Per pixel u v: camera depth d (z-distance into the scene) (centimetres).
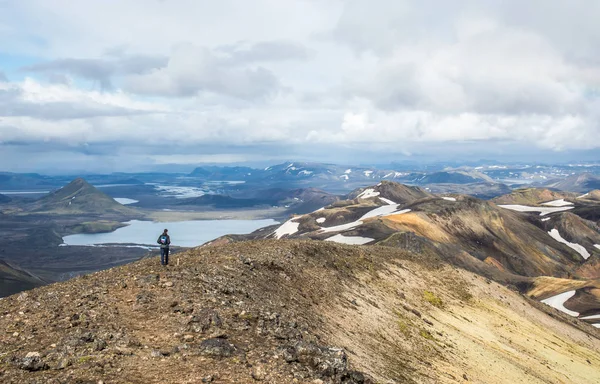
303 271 4547
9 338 2112
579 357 6812
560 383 5125
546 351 6219
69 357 1888
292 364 2123
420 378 3256
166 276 3316
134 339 2158
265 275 3984
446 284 6950
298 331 2728
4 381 1625
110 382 1684
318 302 3919
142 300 2725
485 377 4091
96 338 2112
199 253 4612
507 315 7038
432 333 4650
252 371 1939
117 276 3394
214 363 1967
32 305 2623
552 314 9238
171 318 2495
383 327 4103
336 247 6181
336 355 2311
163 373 1817
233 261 4131
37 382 1627
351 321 3853
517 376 4575
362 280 5266
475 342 5112
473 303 6750
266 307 3111
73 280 3453
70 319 2369
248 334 2477
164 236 3803
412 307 5222
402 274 6325
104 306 2620
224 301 2925
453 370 3847
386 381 2755
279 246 5278
